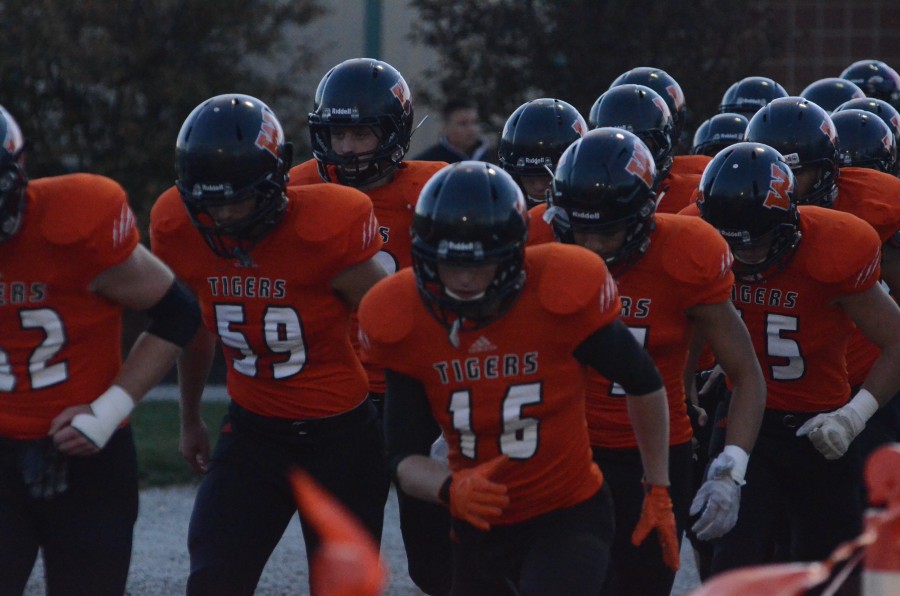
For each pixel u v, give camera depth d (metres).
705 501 14.48
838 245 15.66
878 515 7.85
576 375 12.12
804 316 15.97
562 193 13.92
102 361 12.81
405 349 11.99
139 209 39.53
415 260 11.69
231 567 13.88
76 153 39.81
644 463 12.82
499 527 12.71
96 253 12.20
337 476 14.60
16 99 39.50
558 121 18.14
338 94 16.78
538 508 12.50
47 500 12.66
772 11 42.28
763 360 16.41
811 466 16.44
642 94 19.84
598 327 11.87
